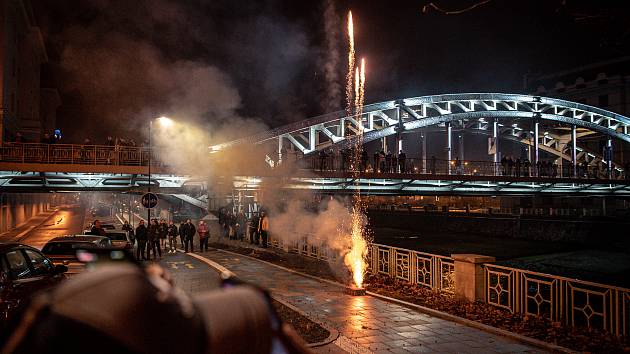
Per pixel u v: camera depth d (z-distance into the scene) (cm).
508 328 876
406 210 7750
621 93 8356
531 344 764
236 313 141
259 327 144
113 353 109
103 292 116
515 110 5847
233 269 1741
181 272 1708
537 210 6812
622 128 7575
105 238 1409
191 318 128
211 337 130
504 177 4412
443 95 5334
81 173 2630
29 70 4988
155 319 119
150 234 2181
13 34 3941
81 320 108
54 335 108
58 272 788
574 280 908
